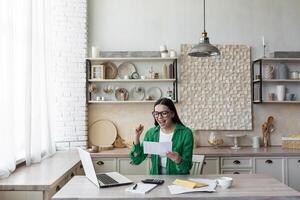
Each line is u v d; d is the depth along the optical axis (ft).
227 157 14.12
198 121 16.17
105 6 16.42
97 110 16.29
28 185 8.56
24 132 11.18
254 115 16.42
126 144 16.11
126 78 15.79
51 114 13.93
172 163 9.57
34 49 11.50
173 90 16.15
